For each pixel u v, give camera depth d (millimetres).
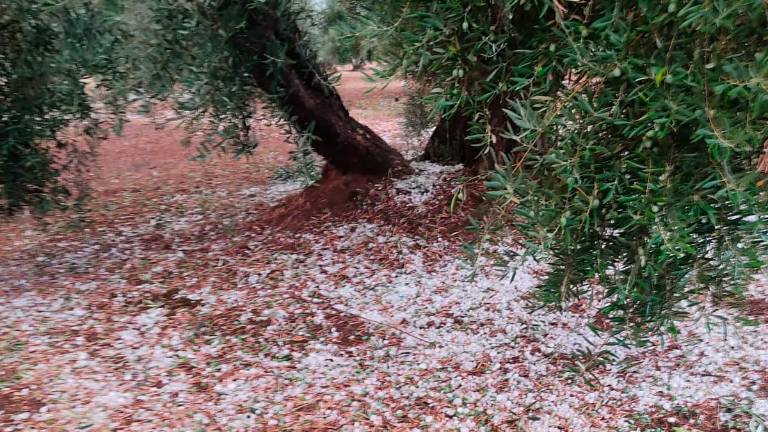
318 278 4852
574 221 1570
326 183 6184
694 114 1315
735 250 1538
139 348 3805
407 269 4938
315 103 5559
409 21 1730
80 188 4992
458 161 6742
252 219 6176
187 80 4125
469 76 1719
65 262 5312
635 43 1418
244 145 4648
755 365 3510
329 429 3055
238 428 3037
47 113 4398
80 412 3090
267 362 3699
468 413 3209
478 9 1630
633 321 1871
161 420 3068
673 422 3088
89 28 4055
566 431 3049
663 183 1451
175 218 6492
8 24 3867
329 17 3910
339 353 3826
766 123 1286
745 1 1164
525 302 4371
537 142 1610
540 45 1612
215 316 4262
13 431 2908
